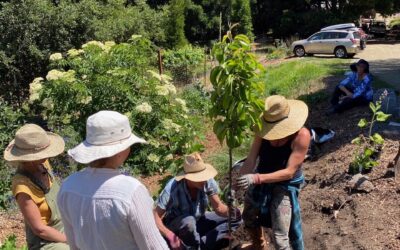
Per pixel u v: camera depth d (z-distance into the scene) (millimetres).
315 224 5844
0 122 9836
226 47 3979
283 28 41938
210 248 5180
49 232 3605
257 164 4660
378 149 6965
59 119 9336
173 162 7633
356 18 40750
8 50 17266
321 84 14773
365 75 10453
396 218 5297
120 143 2648
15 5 17297
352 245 5109
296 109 4234
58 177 8484
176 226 4789
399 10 40781
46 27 17703
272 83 17422
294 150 4102
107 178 2604
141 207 2549
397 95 12016
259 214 4461
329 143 8562
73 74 8992
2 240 6371
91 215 2559
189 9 40594
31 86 9273
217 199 4895
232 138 4082
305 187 7051
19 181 3584
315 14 40906
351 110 10352
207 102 13492
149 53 12336
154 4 42156
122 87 9023
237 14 39281
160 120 9133
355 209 5727
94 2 19344
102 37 19281
